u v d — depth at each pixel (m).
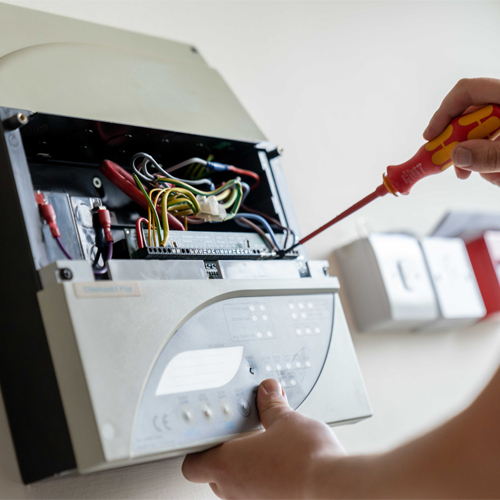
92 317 0.49
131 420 0.48
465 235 1.31
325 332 0.71
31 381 0.52
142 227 0.66
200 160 0.77
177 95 0.81
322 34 1.26
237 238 0.74
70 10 0.85
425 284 1.07
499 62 1.73
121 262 0.56
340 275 1.05
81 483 0.60
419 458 0.38
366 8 1.41
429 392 1.10
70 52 0.72
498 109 0.65
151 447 0.49
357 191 1.17
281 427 0.52
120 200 0.74
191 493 0.69
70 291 0.49
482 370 1.23
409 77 1.43
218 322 0.60
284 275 0.72
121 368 0.49
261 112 1.06
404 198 1.28
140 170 0.69
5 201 0.55
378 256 1.01
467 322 1.17
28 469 0.54
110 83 0.73
